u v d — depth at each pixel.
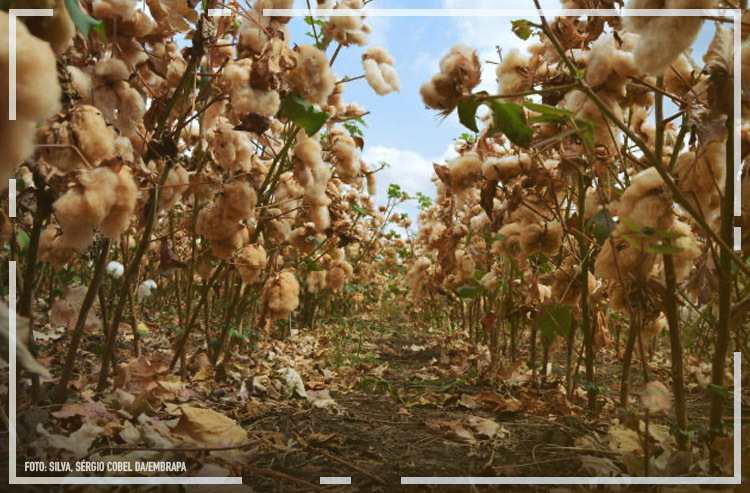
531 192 2.24
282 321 4.45
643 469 1.58
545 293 2.72
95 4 1.59
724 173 1.36
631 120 2.03
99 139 1.27
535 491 1.52
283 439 1.87
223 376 2.71
